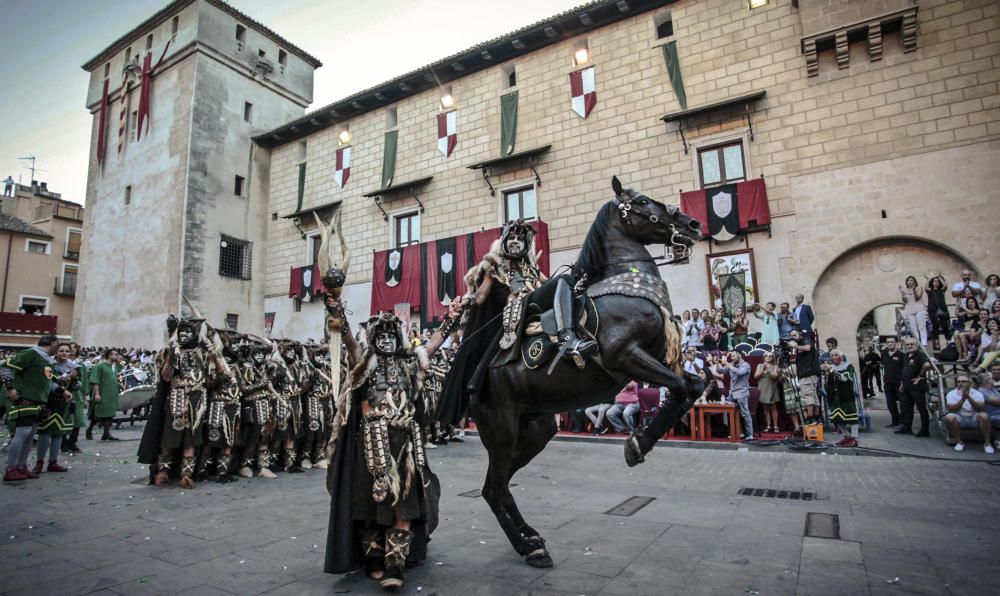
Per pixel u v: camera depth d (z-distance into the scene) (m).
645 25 18.80
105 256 29.88
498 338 4.38
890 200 14.77
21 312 37.12
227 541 4.72
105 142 31.83
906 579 3.55
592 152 19.22
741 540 4.50
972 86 14.20
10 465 7.66
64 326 39.16
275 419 8.48
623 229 4.24
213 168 27.22
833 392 11.37
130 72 30.20
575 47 20.22
